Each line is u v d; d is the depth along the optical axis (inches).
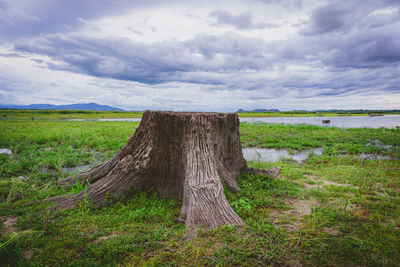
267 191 170.9
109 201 149.6
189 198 125.0
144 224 119.9
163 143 171.3
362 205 143.3
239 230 104.6
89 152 346.0
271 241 97.0
